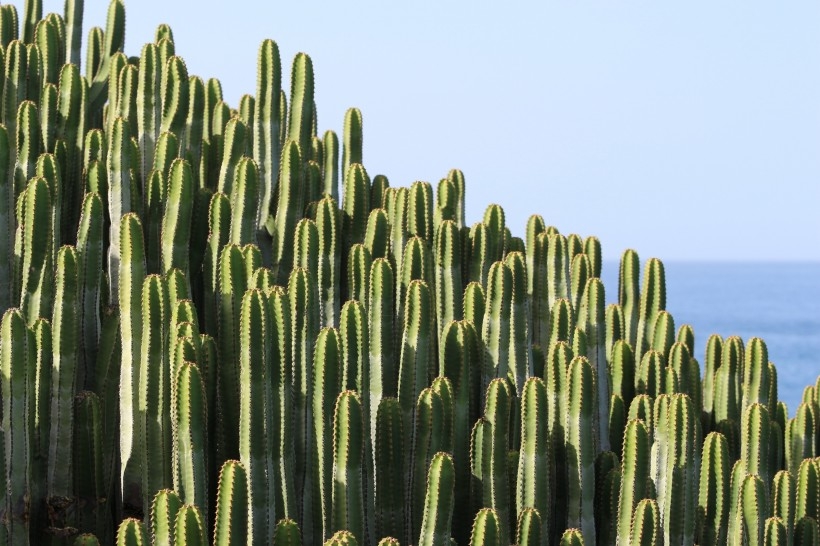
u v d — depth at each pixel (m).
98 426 11.91
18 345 10.76
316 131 19.09
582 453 13.08
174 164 13.50
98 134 15.47
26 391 10.88
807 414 16.39
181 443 10.84
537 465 12.45
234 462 10.35
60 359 11.78
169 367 11.67
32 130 15.04
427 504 11.17
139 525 9.88
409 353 12.80
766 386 16.38
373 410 12.94
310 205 16.50
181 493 10.88
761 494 12.84
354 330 12.23
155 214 14.59
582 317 15.60
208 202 14.91
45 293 12.34
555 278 16.84
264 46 16.91
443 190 17.48
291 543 10.30
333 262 14.61
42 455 11.58
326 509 11.69
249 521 11.09
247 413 11.12
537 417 12.43
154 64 16.20
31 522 11.57
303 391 12.17
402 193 16.03
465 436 12.96
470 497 12.88
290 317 11.77
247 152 16.50
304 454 12.12
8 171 13.11
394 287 15.74
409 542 12.19
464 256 16.39
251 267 12.95
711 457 13.80
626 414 15.80
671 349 16.33
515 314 14.62
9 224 13.16
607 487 13.59
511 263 14.75
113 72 17.14
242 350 11.13
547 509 12.52
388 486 11.95
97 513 11.98
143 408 11.66
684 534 13.10
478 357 14.05
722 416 16.59
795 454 16.42
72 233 15.66
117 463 12.80
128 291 12.00
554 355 13.35
